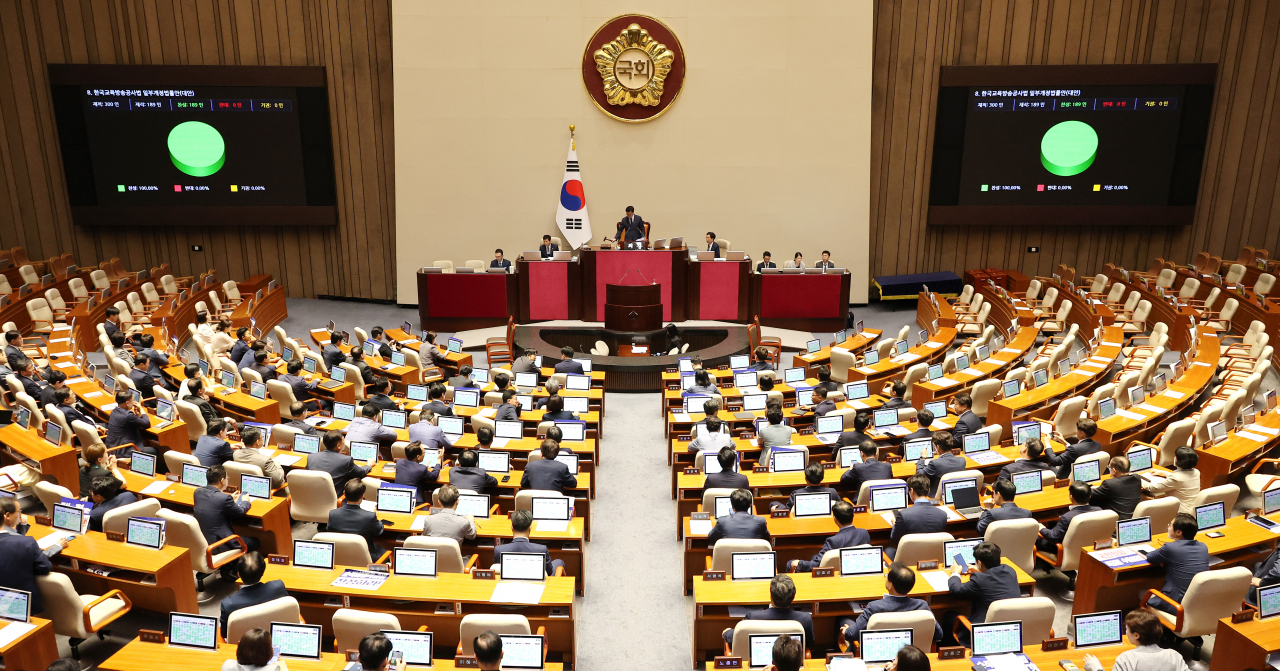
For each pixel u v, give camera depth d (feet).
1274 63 58.85
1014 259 64.39
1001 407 34.76
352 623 17.10
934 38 59.93
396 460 27.35
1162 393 35.09
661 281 55.11
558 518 23.89
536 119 60.44
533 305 55.98
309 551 20.33
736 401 37.14
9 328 40.19
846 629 18.42
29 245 63.26
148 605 21.65
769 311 55.57
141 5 59.36
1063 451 28.40
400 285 63.26
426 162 61.05
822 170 61.11
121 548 20.84
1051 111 59.16
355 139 62.03
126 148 60.03
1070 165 60.08
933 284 61.77
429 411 30.60
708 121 60.49
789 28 58.90
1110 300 55.93
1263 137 60.23
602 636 22.57
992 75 58.85
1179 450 25.46
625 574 25.99
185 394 33.71
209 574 24.29
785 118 60.34
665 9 58.85
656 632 22.80
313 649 16.78
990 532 21.06
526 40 59.21
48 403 31.91
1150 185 60.08
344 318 60.85
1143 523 21.68
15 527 20.04
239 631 17.08
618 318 52.60
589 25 58.95
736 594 19.53
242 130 60.29
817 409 33.01
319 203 62.13
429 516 22.34
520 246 62.54
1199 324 46.47
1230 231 62.39
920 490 22.63
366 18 59.93
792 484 26.73
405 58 59.36
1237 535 21.93
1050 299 54.90
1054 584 24.29
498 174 61.36
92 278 58.23
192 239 64.23
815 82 59.67
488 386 38.42
